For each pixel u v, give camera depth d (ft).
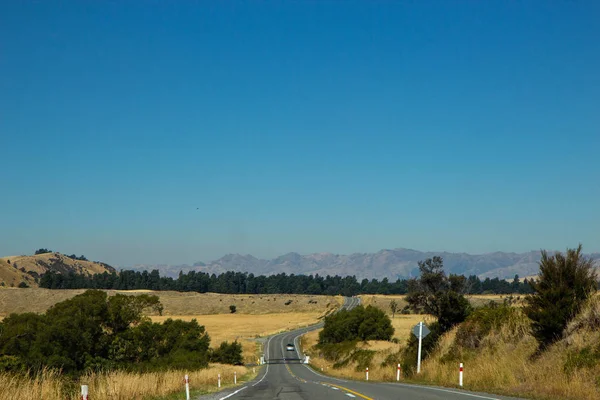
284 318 574.97
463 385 77.05
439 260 144.87
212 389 92.38
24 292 564.71
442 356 103.81
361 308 354.13
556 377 60.90
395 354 149.59
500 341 88.63
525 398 54.29
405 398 56.80
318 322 535.60
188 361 189.98
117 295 211.00
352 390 73.26
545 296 73.20
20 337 159.02
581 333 65.87
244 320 547.08
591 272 74.28
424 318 143.95
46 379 53.62
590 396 51.31
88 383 59.36
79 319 182.91
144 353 212.43
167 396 67.41
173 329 228.02
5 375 50.93
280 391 77.36
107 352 195.31
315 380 126.31
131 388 62.49
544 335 73.31
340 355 272.92
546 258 75.36
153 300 221.46
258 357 320.29
